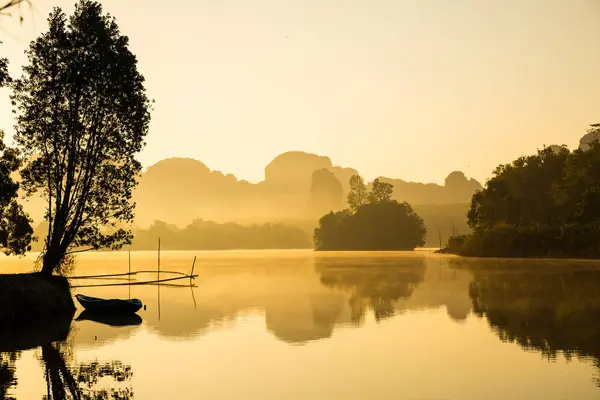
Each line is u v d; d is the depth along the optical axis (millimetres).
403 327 31297
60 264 46438
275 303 43500
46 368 22422
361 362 22891
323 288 56062
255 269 94312
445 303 41625
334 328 31344
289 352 25078
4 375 21312
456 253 155125
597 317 33156
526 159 146375
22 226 50781
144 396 18516
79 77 43031
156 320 35375
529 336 27609
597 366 21234
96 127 44688
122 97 44406
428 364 22297
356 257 146250
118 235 46500
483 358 23047
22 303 36531
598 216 112625
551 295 45250
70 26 44281
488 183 143625
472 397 17828
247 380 20328
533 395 17812
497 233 126812
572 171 123562
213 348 26203
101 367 22562
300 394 18562
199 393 18781
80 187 44938
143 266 107938
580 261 98375
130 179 46156
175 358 24125
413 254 165500
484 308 38312
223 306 41969
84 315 38438
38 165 43812
